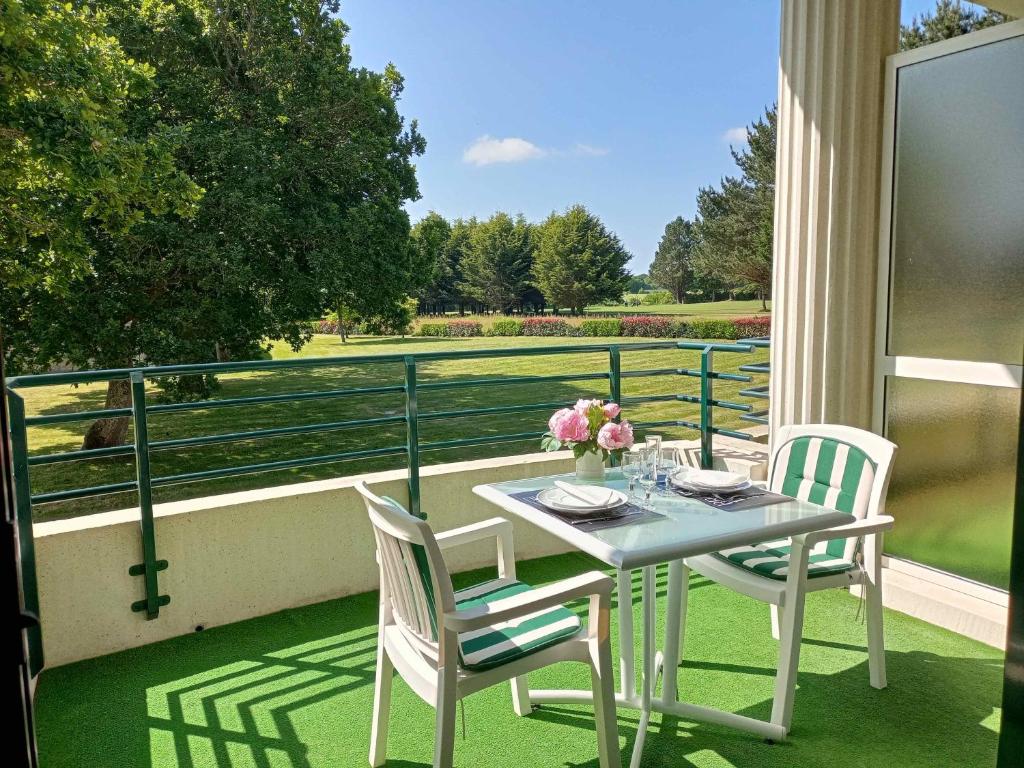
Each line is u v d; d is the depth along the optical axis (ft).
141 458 9.30
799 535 7.23
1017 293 9.26
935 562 10.45
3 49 22.76
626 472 7.87
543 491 7.72
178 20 39.17
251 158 38.86
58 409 56.80
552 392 69.77
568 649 6.29
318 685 8.45
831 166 10.70
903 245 10.60
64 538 8.95
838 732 7.29
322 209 43.42
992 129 9.44
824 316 11.02
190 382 39.01
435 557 5.51
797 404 11.42
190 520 9.82
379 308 45.60
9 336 34.78
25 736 2.53
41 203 29.37
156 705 8.02
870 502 7.97
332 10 48.06
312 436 52.26
